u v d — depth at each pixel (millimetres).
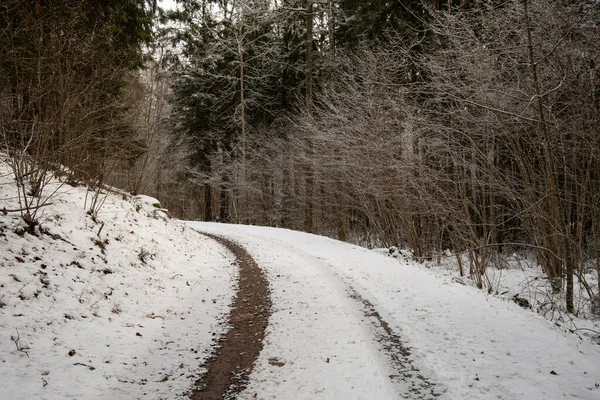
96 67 7402
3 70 6074
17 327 3961
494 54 8164
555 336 4305
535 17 7570
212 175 23688
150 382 3771
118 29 9297
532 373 3486
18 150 6203
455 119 9453
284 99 22719
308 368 3957
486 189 10047
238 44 21078
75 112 6973
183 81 22375
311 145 17406
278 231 15383
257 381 3795
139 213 9375
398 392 3443
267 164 22641
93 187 8023
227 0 22188
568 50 7113
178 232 10328
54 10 6969
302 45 21016
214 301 6418
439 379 3586
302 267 8586
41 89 5930
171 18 20953
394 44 12094
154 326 5125
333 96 14609
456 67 8719
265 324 5328
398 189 10852
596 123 6746
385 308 5613
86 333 4383
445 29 9094
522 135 8461
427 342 4402
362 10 15266
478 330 4570
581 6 7266
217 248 11406
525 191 8305
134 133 10281
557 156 7812
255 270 8578
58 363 3689
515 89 7039
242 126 21328
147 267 7051
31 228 5551
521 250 13375
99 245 6539
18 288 4473
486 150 8898
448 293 6137
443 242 12734
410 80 12805
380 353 4250
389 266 8320
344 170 13375
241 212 25875
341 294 6402
